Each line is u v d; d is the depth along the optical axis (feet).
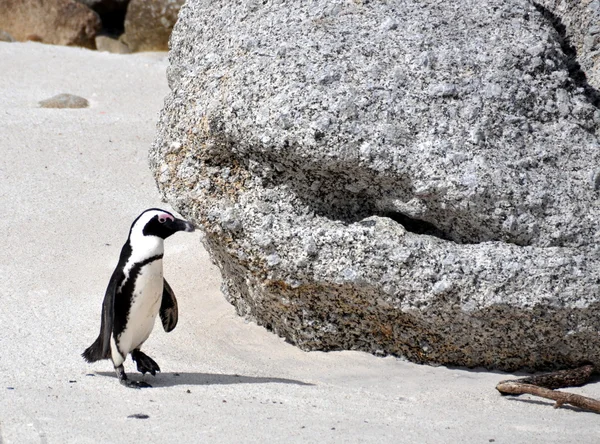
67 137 100.42
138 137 103.09
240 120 51.47
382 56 52.49
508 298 48.62
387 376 51.39
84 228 76.64
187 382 48.78
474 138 50.16
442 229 51.57
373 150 49.44
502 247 49.78
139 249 46.52
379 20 54.70
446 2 56.75
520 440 41.47
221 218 53.01
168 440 39.68
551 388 49.52
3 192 83.25
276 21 55.72
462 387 49.70
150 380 48.88
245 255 53.21
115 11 193.57
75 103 116.26
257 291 55.31
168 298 51.34
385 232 50.16
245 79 52.42
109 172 91.04
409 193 50.49
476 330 50.62
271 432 41.06
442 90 51.01
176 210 55.67
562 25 64.23
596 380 51.55
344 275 50.31
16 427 40.55
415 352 53.36
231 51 55.31
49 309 60.39
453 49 53.06
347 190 52.42
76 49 152.66
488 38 54.60
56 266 68.74
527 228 49.65
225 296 63.31
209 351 55.16
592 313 48.93
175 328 58.59
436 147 49.62
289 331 56.03
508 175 49.73
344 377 51.16
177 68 61.05
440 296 49.19
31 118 106.93
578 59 63.46
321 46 52.75
